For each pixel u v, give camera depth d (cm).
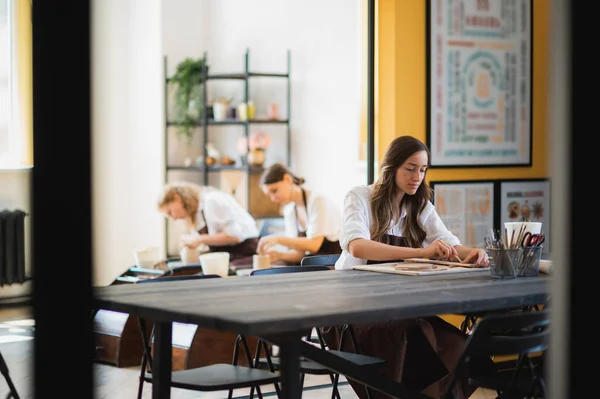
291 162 941
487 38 560
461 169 555
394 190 409
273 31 937
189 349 506
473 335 279
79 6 180
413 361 371
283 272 392
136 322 559
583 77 146
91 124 183
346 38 879
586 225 149
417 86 541
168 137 945
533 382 299
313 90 917
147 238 884
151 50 897
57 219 181
